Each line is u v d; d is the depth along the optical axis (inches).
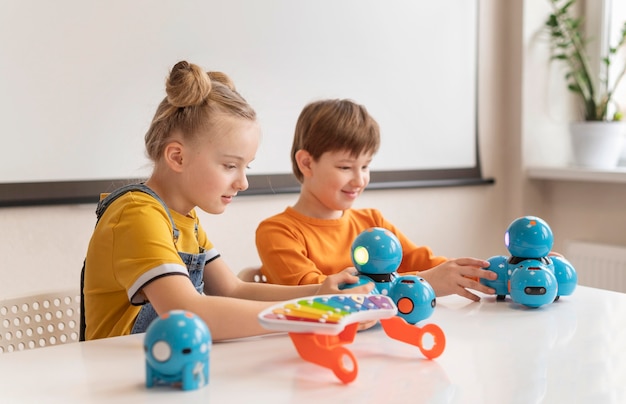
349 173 53.2
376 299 30.6
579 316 37.8
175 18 70.0
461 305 40.7
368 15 83.8
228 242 75.7
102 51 66.0
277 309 28.9
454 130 92.2
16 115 61.9
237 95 41.9
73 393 26.2
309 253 53.4
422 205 90.1
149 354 26.2
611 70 95.3
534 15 94.2
